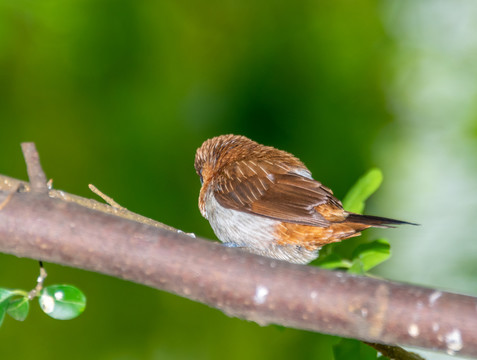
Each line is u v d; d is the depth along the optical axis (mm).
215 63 14797
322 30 14734
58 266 13430
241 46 14875
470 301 4109
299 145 14047
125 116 14273
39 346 13016
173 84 14539
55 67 14422
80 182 13914
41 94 14414
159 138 14125
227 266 4359
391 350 6297
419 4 14586
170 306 13594
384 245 6941
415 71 14414
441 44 14414
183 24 14969
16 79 14367
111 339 13344
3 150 14078
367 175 7582
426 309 4109
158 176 13883
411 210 12820
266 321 4379
